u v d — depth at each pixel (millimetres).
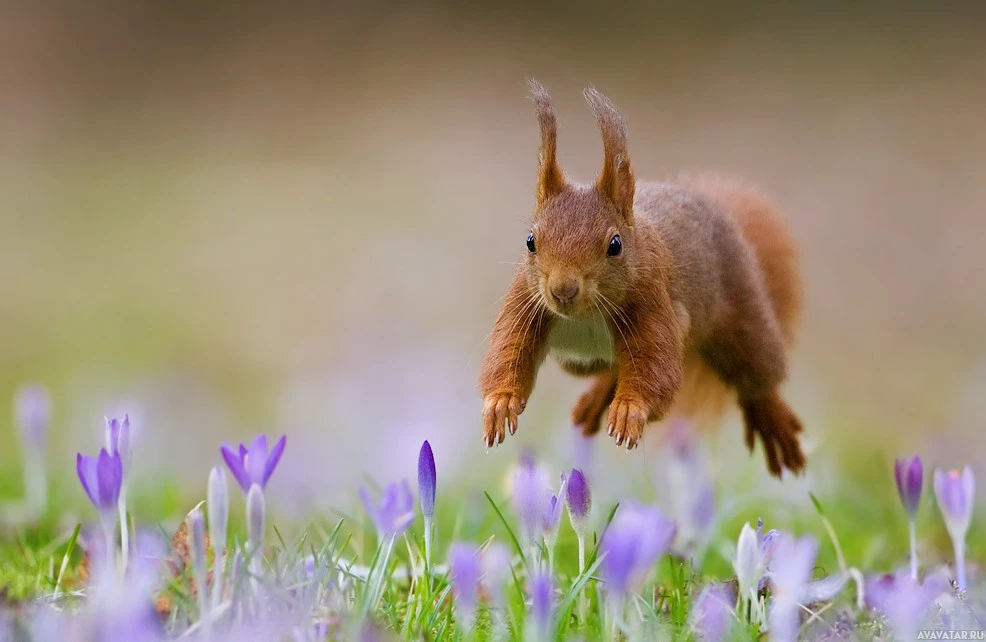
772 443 8617
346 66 31844
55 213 25266
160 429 13164
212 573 6070
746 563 5848
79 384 15883
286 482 10352
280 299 21156
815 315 20641
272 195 25922
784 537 5727
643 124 28047
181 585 5891
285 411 14641
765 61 30703
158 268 22641
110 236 24188
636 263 6973
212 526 5449
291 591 5961
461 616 5734
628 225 7008
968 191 24203
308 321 20219
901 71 29469
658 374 6883
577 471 5973
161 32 32750
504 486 8969
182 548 6355
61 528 8586
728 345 8258
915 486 6738
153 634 4992
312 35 33000
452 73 31422
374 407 13938
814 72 29906
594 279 6762
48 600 6008
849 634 6121
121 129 29516
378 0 34031
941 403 16641
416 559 7219
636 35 32625
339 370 16391
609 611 5863
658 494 9188
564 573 7707
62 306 20750
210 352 18781
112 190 26484
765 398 8539
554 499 6031
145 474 10742
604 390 7973
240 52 32219
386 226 24094
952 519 6680
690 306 7645
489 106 29859
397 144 28312
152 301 21156
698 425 9688
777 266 9227
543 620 5250
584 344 7297
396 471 11055
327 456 11414
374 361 16375
